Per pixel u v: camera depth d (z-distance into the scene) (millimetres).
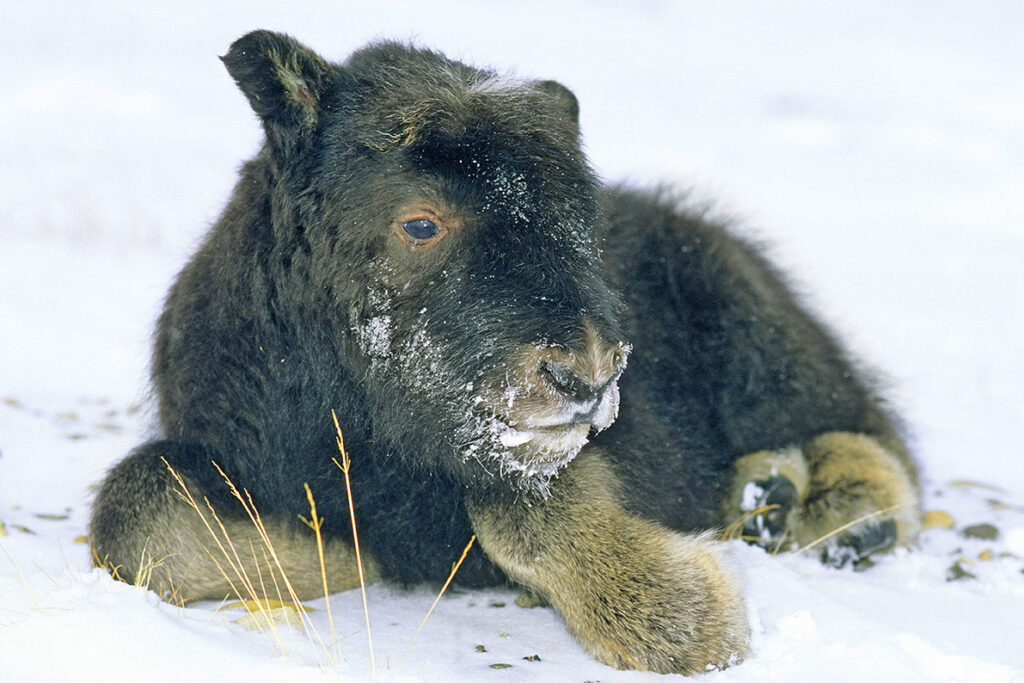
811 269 21047
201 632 7824
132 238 34375
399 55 9477
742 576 9281
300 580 9523
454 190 8406
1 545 10164
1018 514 13875
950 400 21578
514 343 8109
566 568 8703
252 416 9391
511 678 7777
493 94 8859
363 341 8828
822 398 12344
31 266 30641
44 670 6898
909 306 28797
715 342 12070
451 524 9391
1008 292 30484
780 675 7793
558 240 8406
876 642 8156
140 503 9094
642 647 8211
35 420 16312
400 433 8859
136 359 21656
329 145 8906
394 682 7109
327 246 8836
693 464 10953
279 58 8836
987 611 9719
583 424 8172
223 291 9523
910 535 11812
